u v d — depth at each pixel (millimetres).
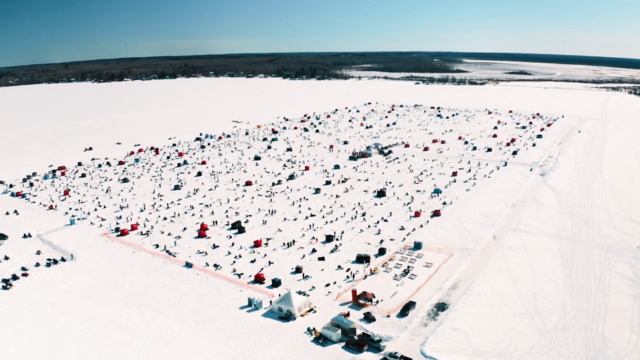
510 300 46531
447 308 45656
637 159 97000
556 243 59094
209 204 77875
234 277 53219
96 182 90688
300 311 45531
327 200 78750
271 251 59781
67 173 97062
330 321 42906
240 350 40000
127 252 60000
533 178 86938
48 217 72438
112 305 47406
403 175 92000
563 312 44125
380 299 47625
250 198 80625
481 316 43969
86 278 53094
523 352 38594
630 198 74312
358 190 83562
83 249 60906
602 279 49969
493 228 64438
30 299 48500
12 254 59438
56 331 42781
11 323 43875
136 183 89938
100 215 73125
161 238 64250
